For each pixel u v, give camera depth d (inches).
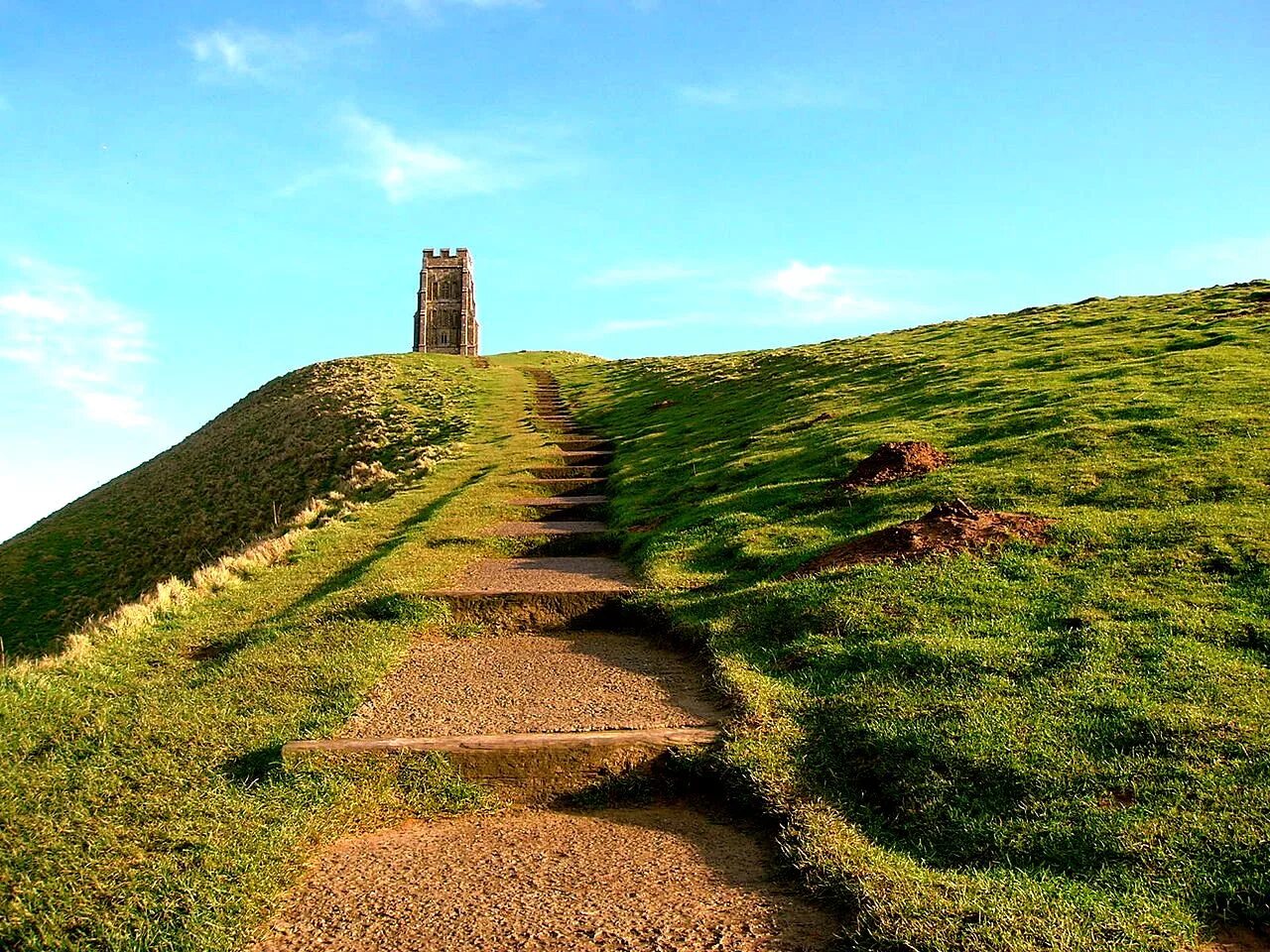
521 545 629.9
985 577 378.6
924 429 716.0
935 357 1144.2
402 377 2010.3
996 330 1326.3
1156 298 1373.0
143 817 228.2
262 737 290.2
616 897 199.0
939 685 285.9
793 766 254.4
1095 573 368.5
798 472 670.5
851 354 1364.4
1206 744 229.8
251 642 427.2
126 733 292.4
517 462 1013.2
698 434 1027.9
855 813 229.5
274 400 2032.5
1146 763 225.5
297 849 221.6
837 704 285.6
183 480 1541.6
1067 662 289.1
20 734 298.0
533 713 310.7
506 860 220.5
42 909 186.7
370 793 254.7
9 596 1120.8
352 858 223.9
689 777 266.5
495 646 417.4
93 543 1302.9
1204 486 465.4
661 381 1688.0
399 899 200.8
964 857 205.2
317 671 357.4
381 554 622.2
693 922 186.4
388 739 279.9
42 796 239.0
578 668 372.8
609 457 1037.2
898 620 346.6
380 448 1301.7
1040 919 171.8
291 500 1172.5
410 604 455.8
